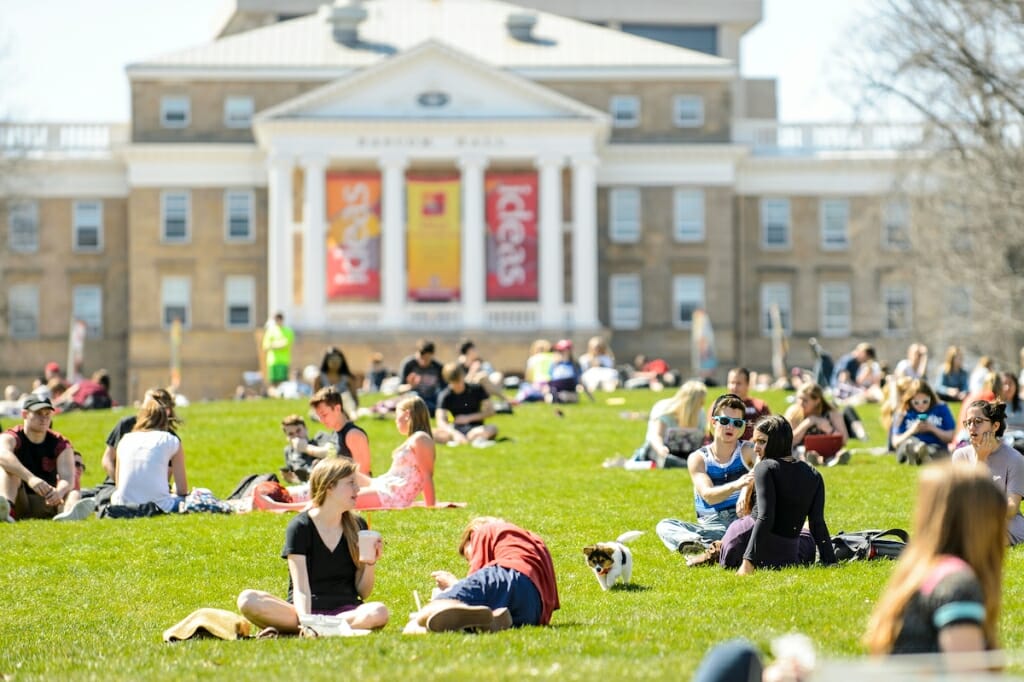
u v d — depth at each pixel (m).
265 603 24.62
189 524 37.47
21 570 33.28
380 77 136.75
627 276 148.12
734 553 30.50
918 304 132.75
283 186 136.12
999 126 92.88
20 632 28.58
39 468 39.50
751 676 15.12
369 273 135.38
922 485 15.31
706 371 106.88
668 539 32.91
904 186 115.75
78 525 37.66
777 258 151.25
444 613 23.91
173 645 24.62
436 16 154.50
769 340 151.25
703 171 148.12
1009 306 101.69
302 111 136.25
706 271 148.12
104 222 148.25
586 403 74.62
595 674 20.20
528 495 42.59
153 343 145.62
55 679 22.19
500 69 136.75
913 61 89.19
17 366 147.38
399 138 136.12
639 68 149.12
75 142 149.38
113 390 148.00
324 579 25.39
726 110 149.75
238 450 56.81
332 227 135.38
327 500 25.34
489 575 24.70
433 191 136.12
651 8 188.50
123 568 33.44
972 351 112.50
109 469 42.06
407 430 40.09
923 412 46.88
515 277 136.88
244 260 145.75
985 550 15.00
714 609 26.86
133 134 146.88
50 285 147.75
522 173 137.50
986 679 14.38
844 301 151.62
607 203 147.88
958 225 105.00
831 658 21.83
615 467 49.34
